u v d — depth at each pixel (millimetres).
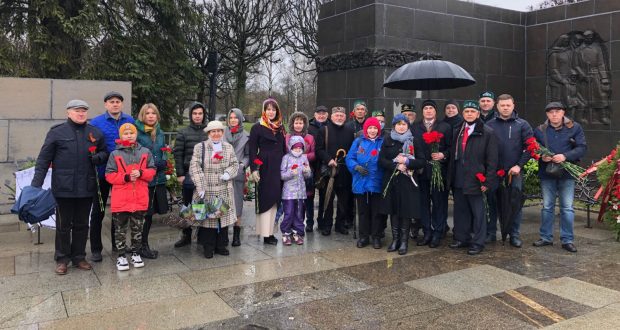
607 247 6109
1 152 8078
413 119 6934
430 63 6199
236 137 6152
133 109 15703
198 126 5992
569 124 5984
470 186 5684
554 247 6098
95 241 5332
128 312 3941
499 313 3977
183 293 4383
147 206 5141
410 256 5656
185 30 17203
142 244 5480
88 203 5035
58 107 8477
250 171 5887
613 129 10430
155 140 5535
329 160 6516
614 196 6500
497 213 6312
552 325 3738
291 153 6105
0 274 4871
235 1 22438
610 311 4016
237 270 5062
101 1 15031
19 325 3676
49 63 14047
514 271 5090
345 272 5027
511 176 5914
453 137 5949
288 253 5723
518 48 11594
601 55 10578
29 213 4781
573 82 10984
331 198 6582
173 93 16406
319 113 6844
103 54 14984
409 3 9805
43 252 5691
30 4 13969
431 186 6121
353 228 7031
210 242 5484
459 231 6023
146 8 16016
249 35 23047
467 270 5117
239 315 3908
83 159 4875
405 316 3916
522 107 11703
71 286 4539
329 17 10641
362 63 9602
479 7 10883
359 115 6938
